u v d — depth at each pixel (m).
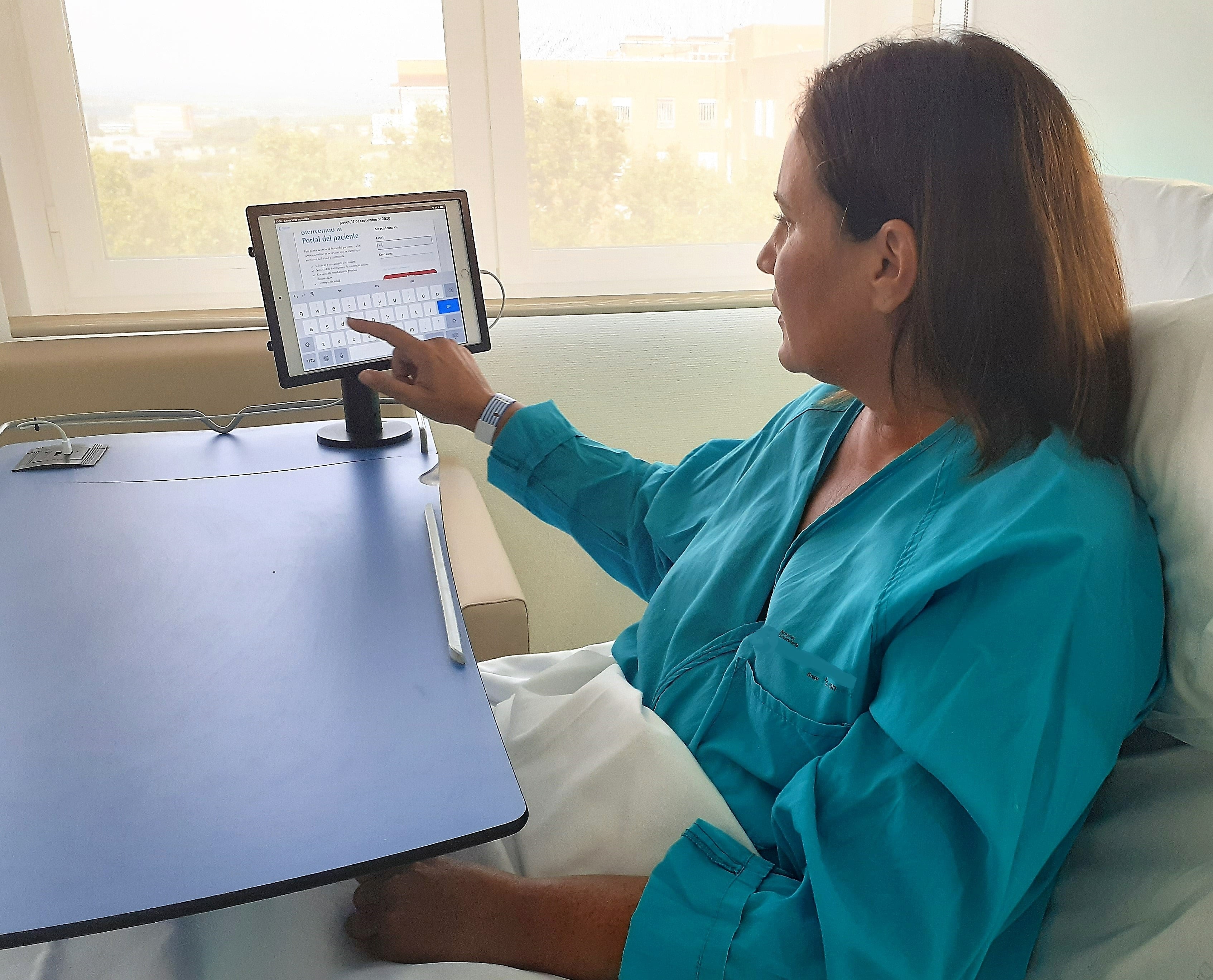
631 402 1.99
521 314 1.84
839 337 0.82
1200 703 0.73
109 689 0.73
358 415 1.33
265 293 1.26
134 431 1.63
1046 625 0.64
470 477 1.74
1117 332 0.80
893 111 0.75
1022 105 0.74
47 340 1.65
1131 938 0.72
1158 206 1.13
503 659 1.20
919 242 0.75
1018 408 0.75
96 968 0.70
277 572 0.93
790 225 0.85
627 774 0.79
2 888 0.54
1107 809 0.80
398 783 0.63
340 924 0.77
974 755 0.61
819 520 0.84
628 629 1.08
